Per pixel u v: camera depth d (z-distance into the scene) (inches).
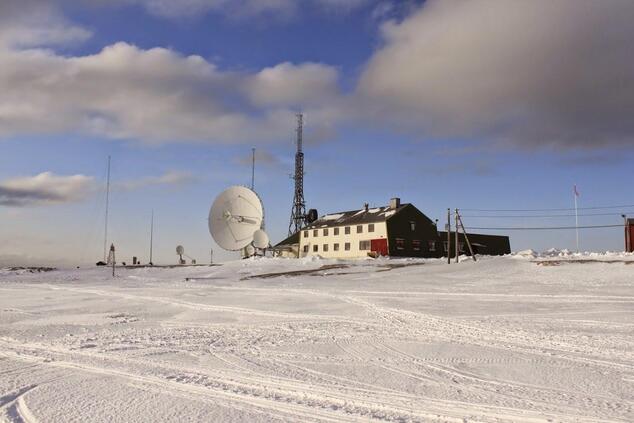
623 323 551.2
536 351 409.1
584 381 311.7
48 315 725.9
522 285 1045.8
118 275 1839.3
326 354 409.4
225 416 246.4
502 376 328.2
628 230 1717.5
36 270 2209.6
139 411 255.4
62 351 433.4
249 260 2102.6
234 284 1325.0
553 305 719.1
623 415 244.1
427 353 408.2
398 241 2591.0
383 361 379.6
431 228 2746.1
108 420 242.4
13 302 933.8
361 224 2704.2
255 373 340.8
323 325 583.5
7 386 309.7
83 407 263.1
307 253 2987.2
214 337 506.6
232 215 2239.2
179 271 1888.5
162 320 661.3
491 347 430.0
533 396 279.1
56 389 301.0
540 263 1341.0
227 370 350.6
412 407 260.1
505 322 571.8
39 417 248.2
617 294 832.9
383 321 603.8
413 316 637.9
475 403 266.4
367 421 238.2
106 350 436.5
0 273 2059.5
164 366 366.3
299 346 447.8
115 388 301.9
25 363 382.6
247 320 642.8
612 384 303.6
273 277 1541.6
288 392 290.7
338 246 2815.0
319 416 245.8
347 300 839.7
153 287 1275.8
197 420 241.0
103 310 788.0
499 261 1483.8
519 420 239.0
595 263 1242.0
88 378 329.1
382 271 1552.7
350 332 526.9
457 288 1029.8
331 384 308.5
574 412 249.1
